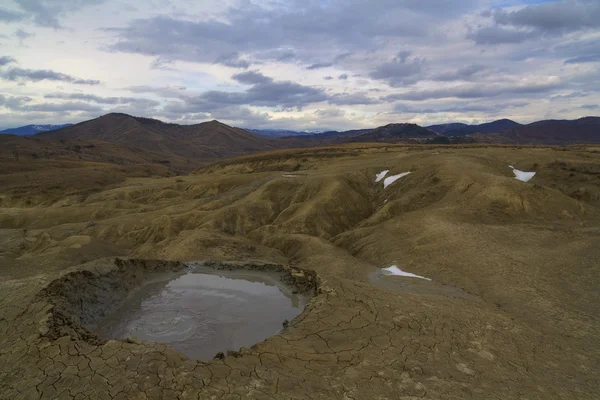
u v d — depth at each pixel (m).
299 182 49.19
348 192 45.59
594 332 15.04
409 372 10.36
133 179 87.38
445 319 14.00
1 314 12.33
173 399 8.30
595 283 19.47
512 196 33.41
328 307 13.26
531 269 21.31
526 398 10.01
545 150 61.81
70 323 12.03
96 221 46.84
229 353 10.35
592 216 31.30
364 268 26.48
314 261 29.53
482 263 22.92
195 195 61.72
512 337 13.70
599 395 10.66
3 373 9.57
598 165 42.84
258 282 19.81
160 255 30.14
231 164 96.06
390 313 13.57
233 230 41.34
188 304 17.11
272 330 14.40
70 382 8.88
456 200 36.38
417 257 26.61
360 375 9.93
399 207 38.69
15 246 39.22
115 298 16.83
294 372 9.70
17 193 69.62
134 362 9.32
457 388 9.98
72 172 88.25
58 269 29.33
